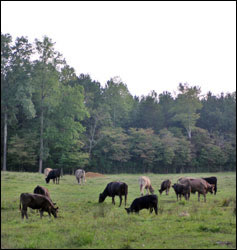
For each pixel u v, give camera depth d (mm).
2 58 45250
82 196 20859
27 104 44719
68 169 59719
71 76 69875
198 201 18469
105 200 19219
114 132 63156
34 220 12727
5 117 46281
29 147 50031
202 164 71188
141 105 81500
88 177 42656
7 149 50031
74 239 9320
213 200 18375
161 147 63875
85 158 59688
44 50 47844
